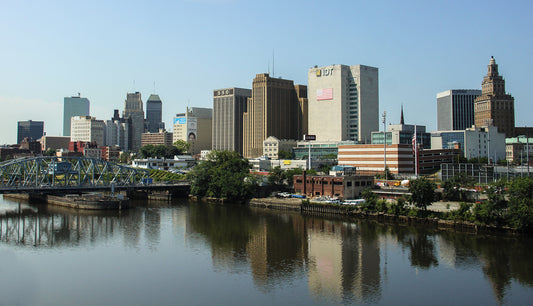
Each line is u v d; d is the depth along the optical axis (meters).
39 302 91.38
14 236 145.75
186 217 180.50
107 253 125.62
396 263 115.06
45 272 109.38
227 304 90.56
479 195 181.88
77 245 134.50
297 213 189.75
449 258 118.06
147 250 128.75
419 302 91.44
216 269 111.50
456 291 96.62
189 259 119.75
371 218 170.88
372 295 94.94
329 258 120.00
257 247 131.38
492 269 109.31
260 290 97.69
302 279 104.25
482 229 144.00
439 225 153.50
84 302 91.38
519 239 134.50
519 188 139.62
